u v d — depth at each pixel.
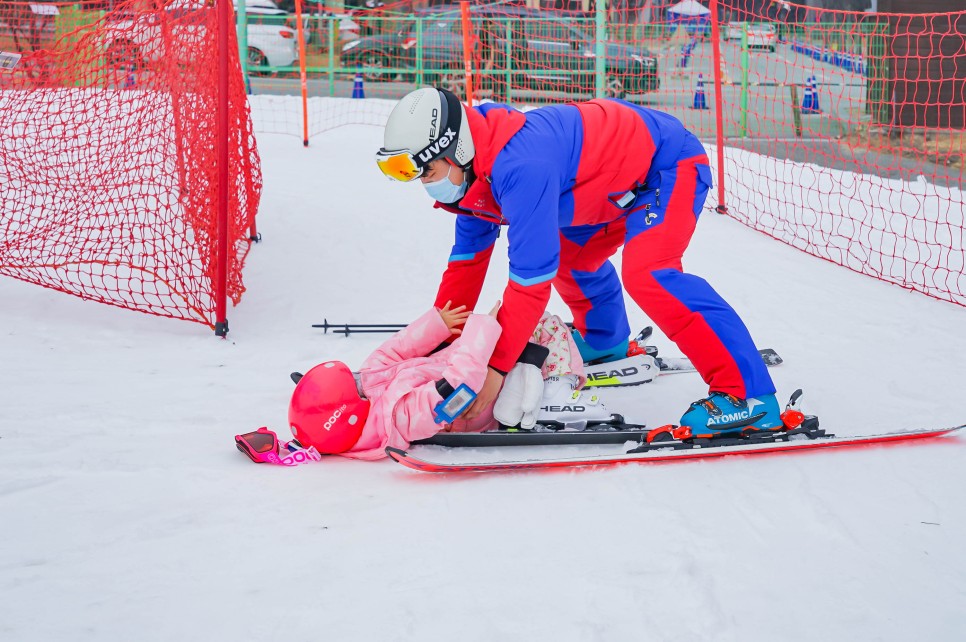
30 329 4.82
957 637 2.13
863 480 3.01
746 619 2.20
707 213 7.89
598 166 3.21
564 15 13.45
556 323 3.52
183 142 5.48
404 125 2.95
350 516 2.74
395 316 5.36
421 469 3.00
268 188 8.27
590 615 2.21
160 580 2.35
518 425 3.37
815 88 12.47
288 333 5.00
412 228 7.27
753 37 12.90
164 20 5.25
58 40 6.05
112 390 3.94
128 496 2.86
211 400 3.85
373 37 14.60
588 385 4.15
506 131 3.02
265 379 4.18
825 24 12.59
